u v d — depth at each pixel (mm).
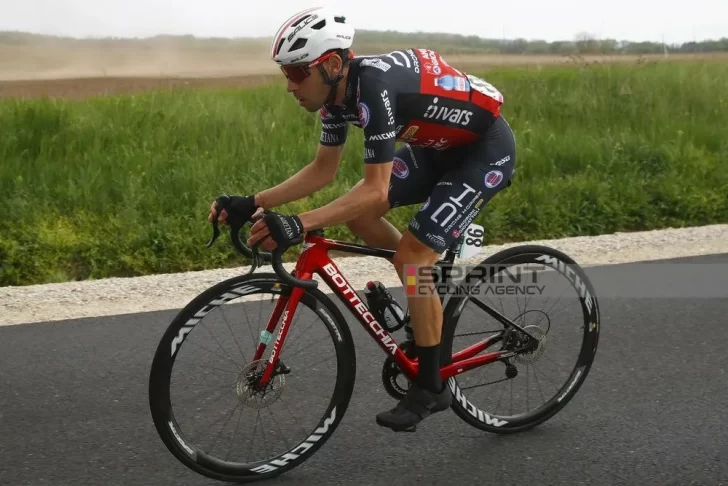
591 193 6152
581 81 9648
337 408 2762
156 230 5199
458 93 2674
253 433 2816
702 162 7000
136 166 6398
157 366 2451
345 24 2496
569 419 3119
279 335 2615
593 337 3156
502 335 3037
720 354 3709
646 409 3180
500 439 2969
